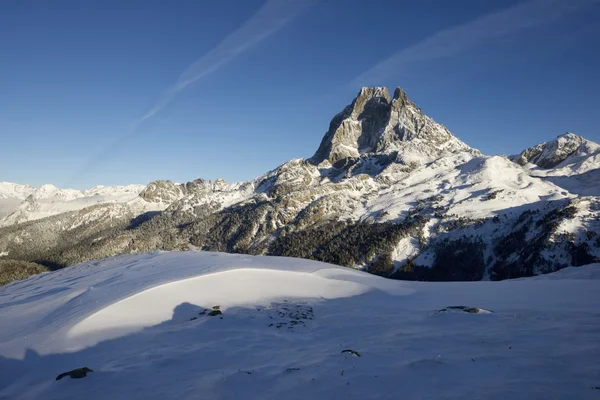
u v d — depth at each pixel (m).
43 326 23.94
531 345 13.76
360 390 11.23
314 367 13.82
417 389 10.84
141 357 17.22
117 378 14.36
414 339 16.62
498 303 25.14
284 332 21.83
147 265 45.09
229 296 31.42
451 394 10.21
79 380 14.30
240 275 35.84
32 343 20.45
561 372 10.82
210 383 13.16
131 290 30.17
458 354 13.58
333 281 37.75
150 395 12.52
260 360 16.11
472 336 16.03
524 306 22.86
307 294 33.69
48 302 31.84
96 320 23.64
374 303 30.77
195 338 20.83
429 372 12.02
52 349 19.47
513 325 17.45
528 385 10.15
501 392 9.89
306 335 20.88
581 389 9.58
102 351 19.27
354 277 40.81
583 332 14.86
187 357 16.94
